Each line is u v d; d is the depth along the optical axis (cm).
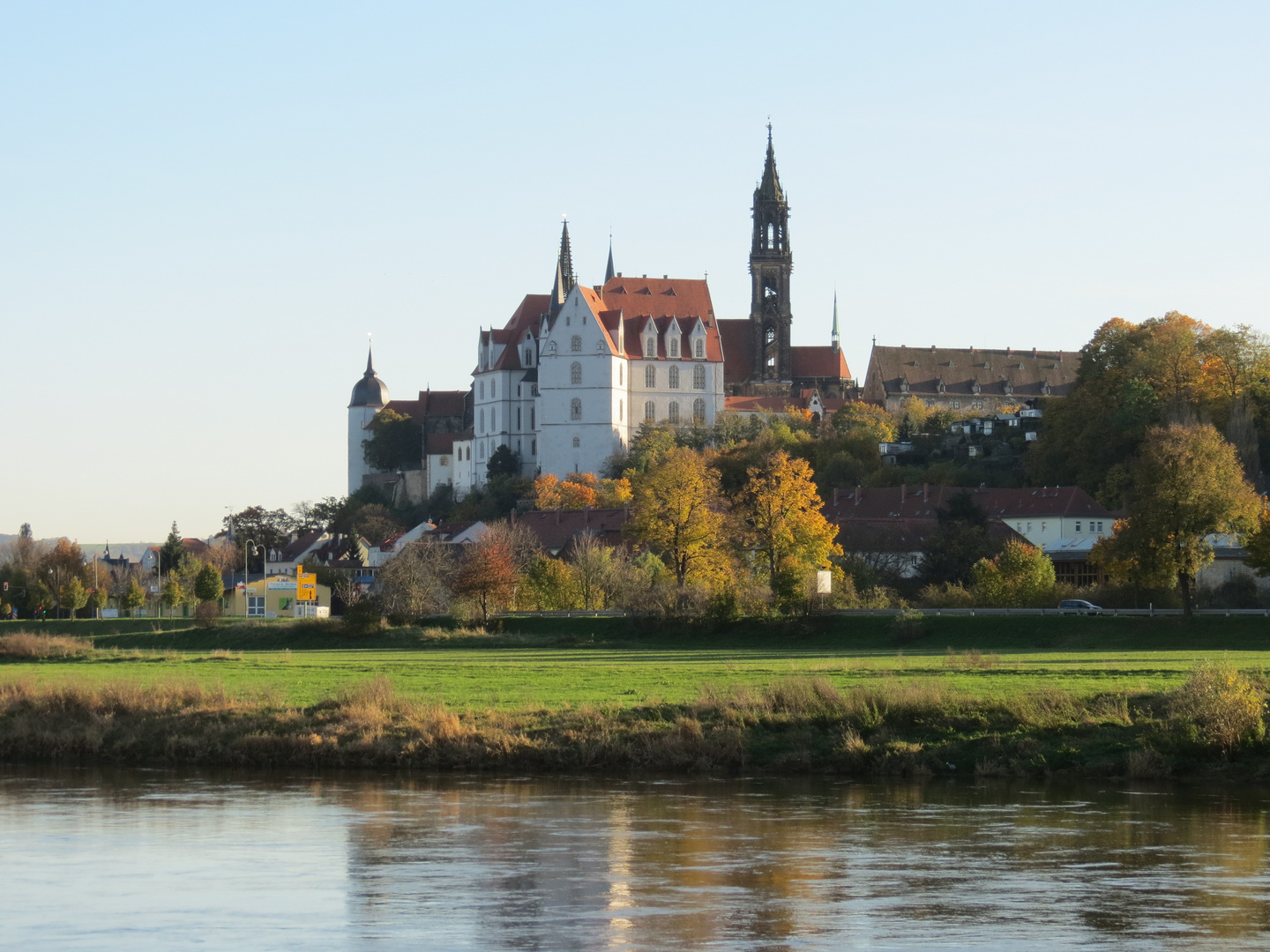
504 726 6962
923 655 11025
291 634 14712
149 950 3578
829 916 3866
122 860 4688
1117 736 6419
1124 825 5141
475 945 3597
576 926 3775
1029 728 6556
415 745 6738
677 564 15438
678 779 6250
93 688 8106
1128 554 12431
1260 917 3844
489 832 5081
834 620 13200
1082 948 3534
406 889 4225
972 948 3550
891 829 5094
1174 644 11506
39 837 5088
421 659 11794
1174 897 4069
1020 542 17475
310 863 4606
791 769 6406
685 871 4441
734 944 3594
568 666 10538
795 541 15025
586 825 5200
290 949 3569
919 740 6556
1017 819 5262
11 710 7775
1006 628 12306
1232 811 5394
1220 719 6256
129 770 6719
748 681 8644
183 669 10850
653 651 12712
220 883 4331
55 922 3872
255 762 6850
